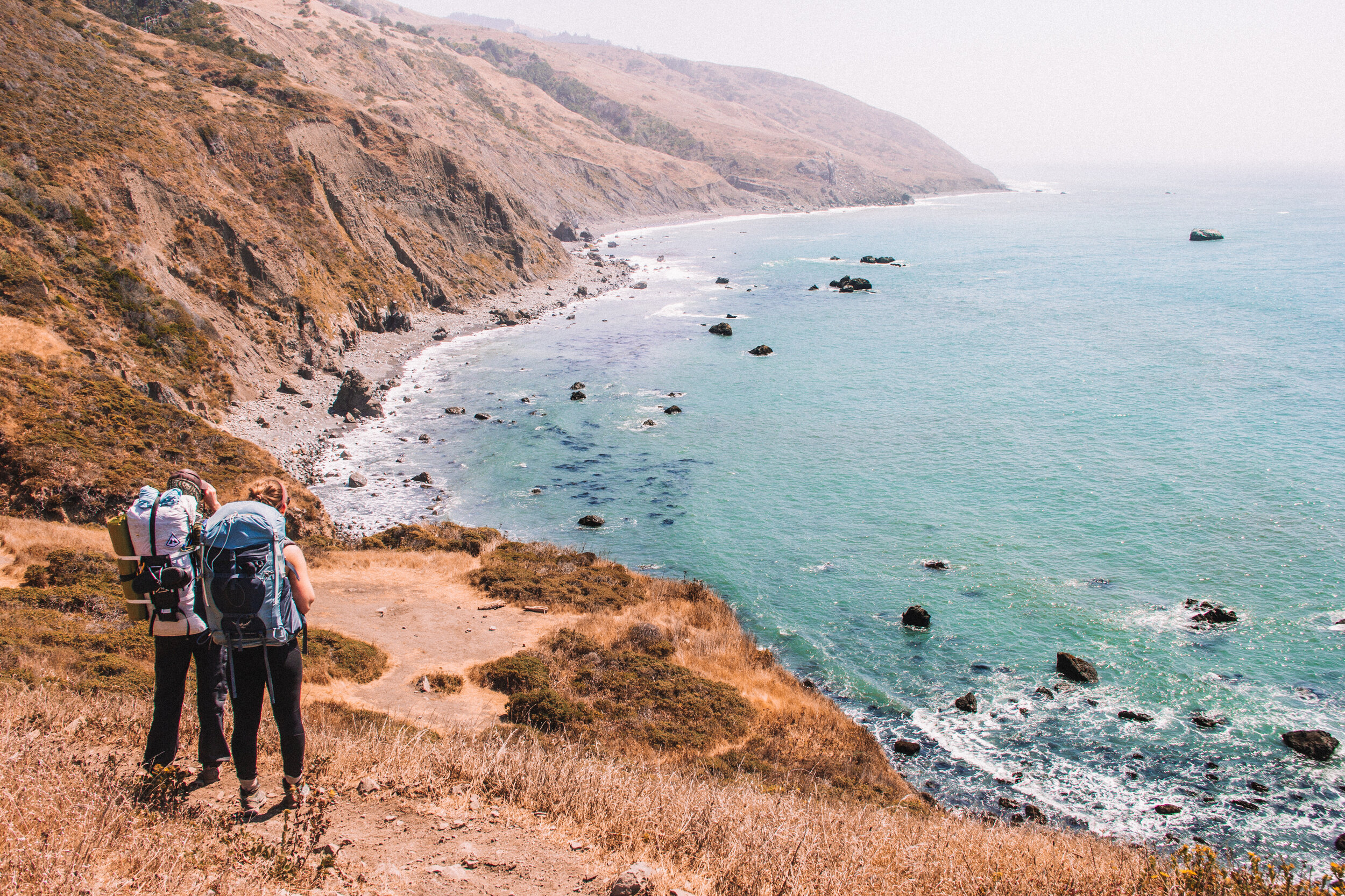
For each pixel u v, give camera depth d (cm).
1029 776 2184
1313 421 4981
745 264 13188
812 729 2141
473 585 2881
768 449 4909
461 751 860
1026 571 3338
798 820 841
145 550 604
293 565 592
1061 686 2594
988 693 2572
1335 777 2150
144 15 11250
